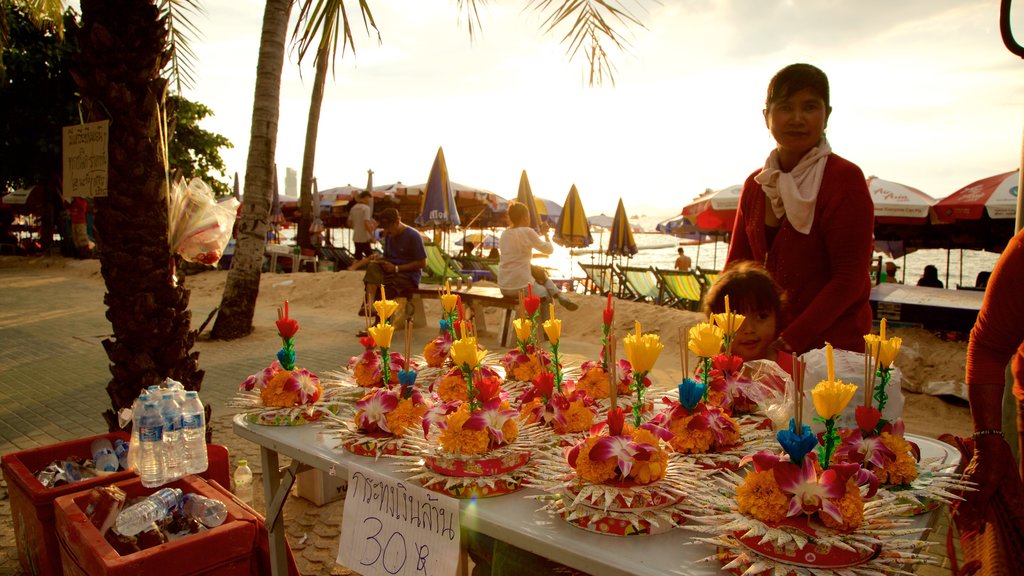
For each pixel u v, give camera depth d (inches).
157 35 127.7
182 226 136.6
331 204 888.3
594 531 55.4
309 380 91.1
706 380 77.8
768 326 92.5
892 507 52.5
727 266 113.8
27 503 105.9
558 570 69.9
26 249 997.8
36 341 335.0
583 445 59.5
